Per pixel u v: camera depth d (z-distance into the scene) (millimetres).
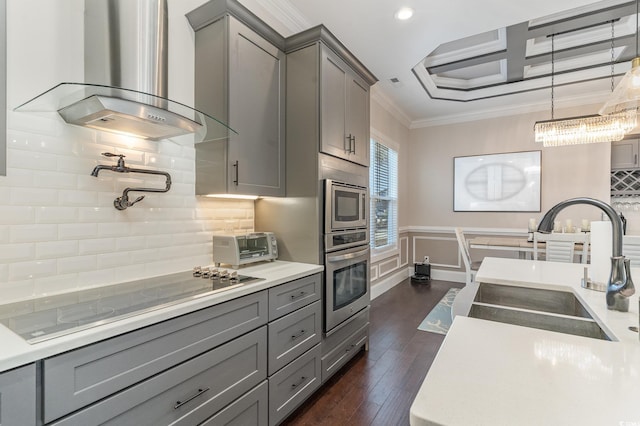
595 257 1511
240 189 1945
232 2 1848
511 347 810
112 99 1311
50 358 900
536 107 4762
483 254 5133
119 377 1058
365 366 2496
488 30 2871
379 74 3781
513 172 4918
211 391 1373
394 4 2533
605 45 3309
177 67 1946
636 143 4633
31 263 1357
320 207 2176
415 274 5461
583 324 1177
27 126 1351
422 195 5605
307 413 1942
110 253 1618
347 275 2439
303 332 1948
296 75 2270
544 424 509
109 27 1476
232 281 1656
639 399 575
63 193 1456
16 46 1323
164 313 1189
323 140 2205
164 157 1870
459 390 613
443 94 4523
